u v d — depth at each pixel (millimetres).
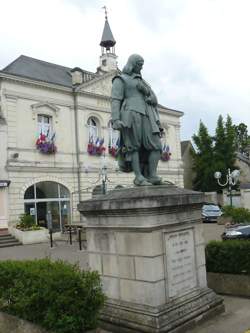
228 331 6133
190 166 48000
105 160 28938
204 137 45031
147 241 6137
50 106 28312
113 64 36219
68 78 32594
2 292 6137
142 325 5996
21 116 26516
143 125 6902
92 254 6930
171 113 38531
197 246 7066
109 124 32188
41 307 5441
